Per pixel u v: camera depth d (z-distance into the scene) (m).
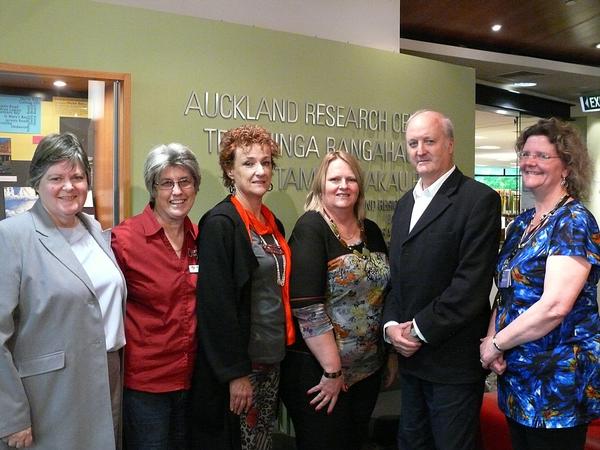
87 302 1.98
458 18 5.69
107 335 2.08
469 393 2.35
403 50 6.15
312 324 2.45
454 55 6.41
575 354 2.04
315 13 3.87
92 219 2.22
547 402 2.05
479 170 13.26
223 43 3.25
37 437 1.90
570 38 6.42
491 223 2.28
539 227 2.12
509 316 2.18
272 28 3.70
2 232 1.89
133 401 2.23
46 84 2.77
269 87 3.44
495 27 6.00
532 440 2.12
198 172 2.33
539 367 2.06
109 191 2.91
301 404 2.55
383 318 2.55
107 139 2.90
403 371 2.48
